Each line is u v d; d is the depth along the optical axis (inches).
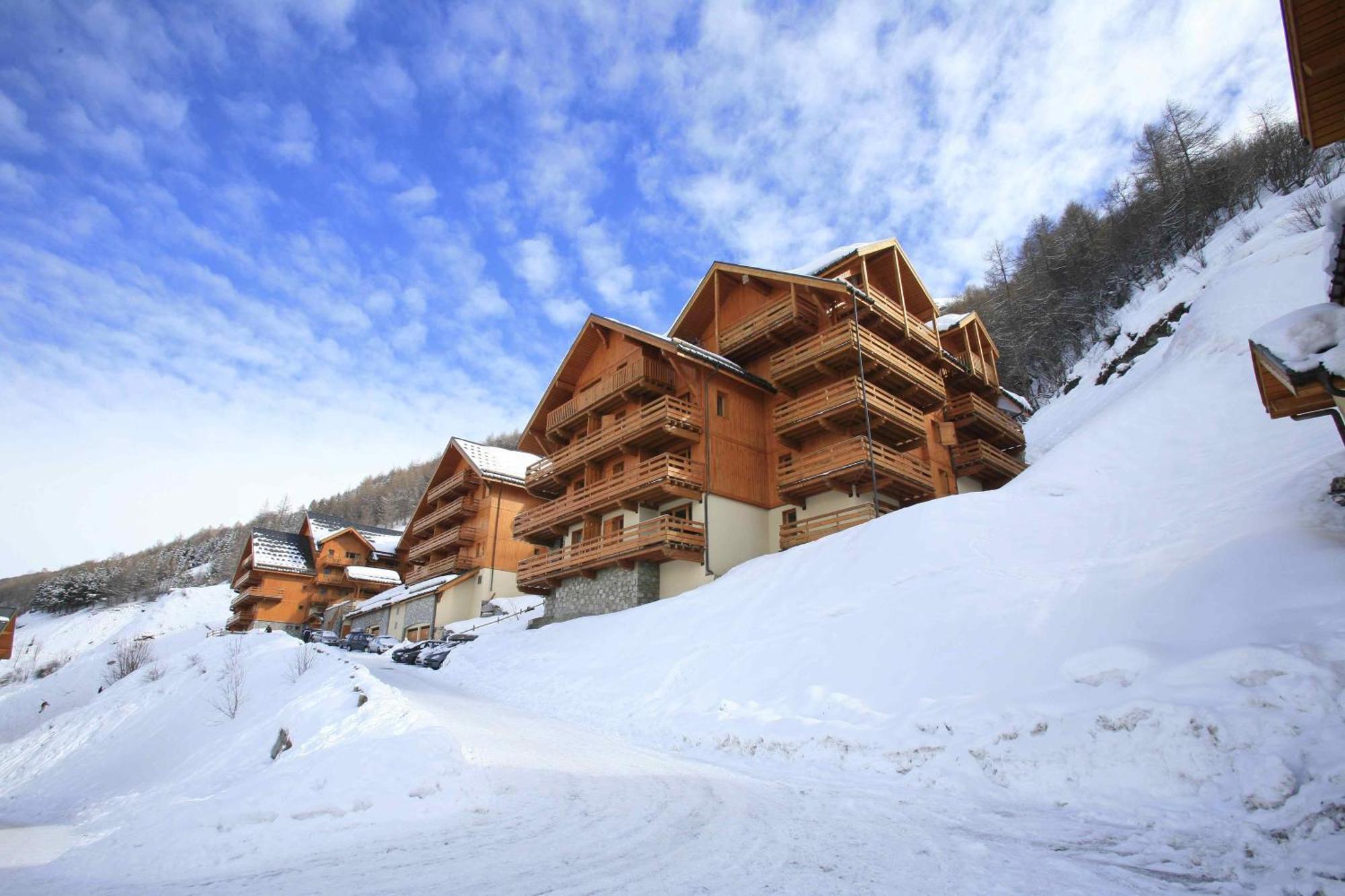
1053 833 239.5
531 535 1294.3
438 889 196.9
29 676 1948.8
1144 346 1419.8
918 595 530.9
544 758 400.8
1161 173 2020.2
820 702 439.5
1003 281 2588.6
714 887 192.1
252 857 244.5
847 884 193.5
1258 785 232.5
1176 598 380.2
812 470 969.5
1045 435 1472.7
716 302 1148.5
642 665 655.1
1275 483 500.7
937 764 328.5
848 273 1100.5
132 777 617.6
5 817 587.8
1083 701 318.0
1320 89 316.8
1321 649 276.2
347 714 435.5
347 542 2618.1
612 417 1169.4
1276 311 822.5
